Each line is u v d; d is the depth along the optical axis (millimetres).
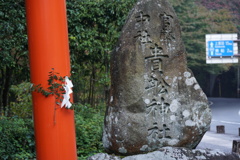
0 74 13930
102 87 16656
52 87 5996
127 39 6121
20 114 13000
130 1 12562
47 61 6059
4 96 13289
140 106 5965
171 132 6023
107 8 12570
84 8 12250
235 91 43812
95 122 11836
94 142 9664
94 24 13148
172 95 6090
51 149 6035
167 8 6266
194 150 5785
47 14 6090
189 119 6094
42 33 6070
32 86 6027
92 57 13438
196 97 6191
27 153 8516
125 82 6012
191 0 32156
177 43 6223
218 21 33969
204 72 41219
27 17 6191
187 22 32250
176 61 6184
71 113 6246
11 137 8844
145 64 6051
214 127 19250
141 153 6008
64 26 6270
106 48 12852
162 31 6156
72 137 6238
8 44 9867
